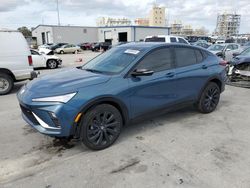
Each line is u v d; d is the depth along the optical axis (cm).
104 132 355
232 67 820
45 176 290
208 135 409
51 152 351
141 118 403
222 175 291
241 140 389
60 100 315
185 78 451
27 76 750
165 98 426
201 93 498
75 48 3478
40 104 319
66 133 324
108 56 444
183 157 334
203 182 277
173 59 442
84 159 330
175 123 466
